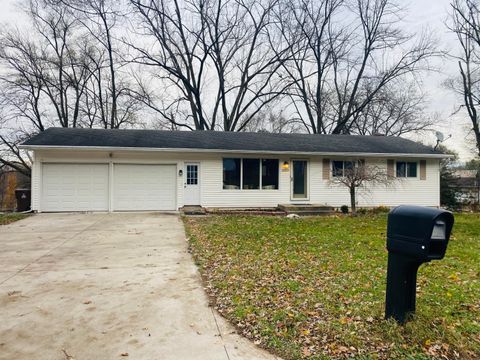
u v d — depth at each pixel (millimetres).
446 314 3502
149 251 7031
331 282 4738
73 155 13852
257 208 15227
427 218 2891
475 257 6289
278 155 15398
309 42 26391
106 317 3723
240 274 5254
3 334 3328
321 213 14352
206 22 25625
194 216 13047
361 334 3148
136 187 14383
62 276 5258
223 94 27109
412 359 2736
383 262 5867
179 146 14438
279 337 3211
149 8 24344
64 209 13844
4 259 6332
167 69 25531
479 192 20750
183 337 3268
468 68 23125
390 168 16172
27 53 23031
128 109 26016
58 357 2910
